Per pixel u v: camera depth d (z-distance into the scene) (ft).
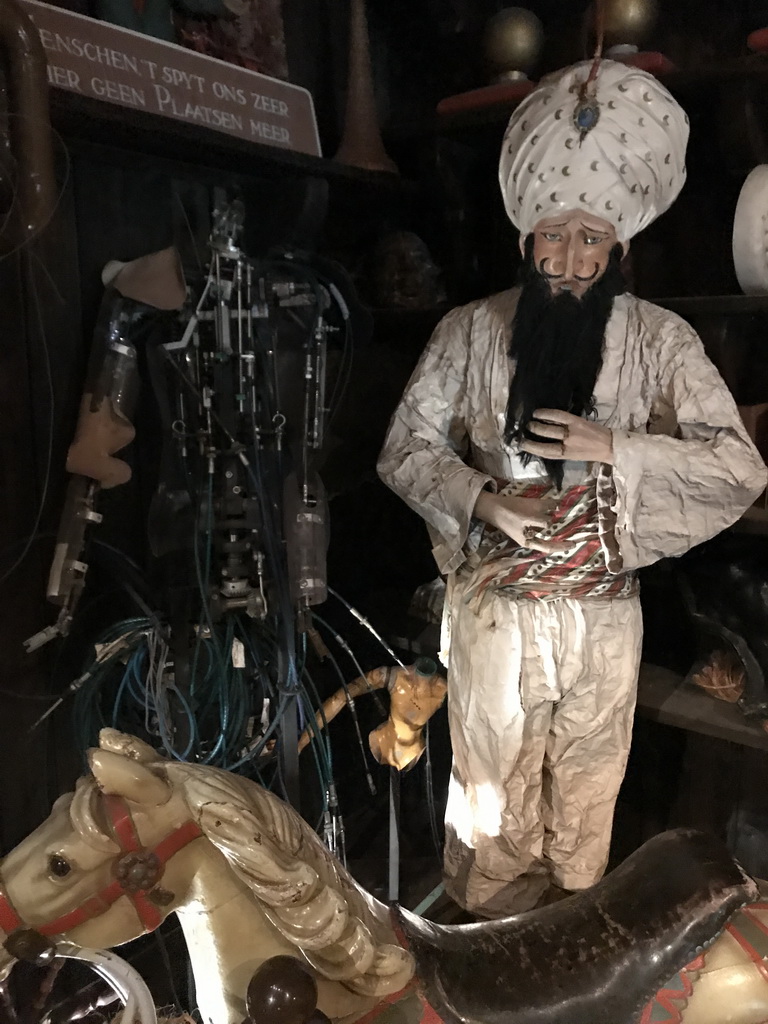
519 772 4.01
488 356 3.82
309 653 5.41
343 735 5.60
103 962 2.60
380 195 5.15
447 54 5.57
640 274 5.01
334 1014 2.53
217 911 2.52
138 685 4.07
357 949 2.43
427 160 5.00
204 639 4.09
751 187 3.99
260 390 4.05
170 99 3.83
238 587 4.04
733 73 3.84
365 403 5.32
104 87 3.56
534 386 3.57
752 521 4.09
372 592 5.80
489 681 3.87
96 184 3.71
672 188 3.49
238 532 4.07
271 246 4.29
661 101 3.34
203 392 3.86
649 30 4.35
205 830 2.33
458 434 4.07
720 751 4.99
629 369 3.62
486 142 5.03
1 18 2.76
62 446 3.67
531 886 4.25
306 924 2.35
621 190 3.31
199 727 4.31
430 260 5.21
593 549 3.66
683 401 3.52
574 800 4.12
